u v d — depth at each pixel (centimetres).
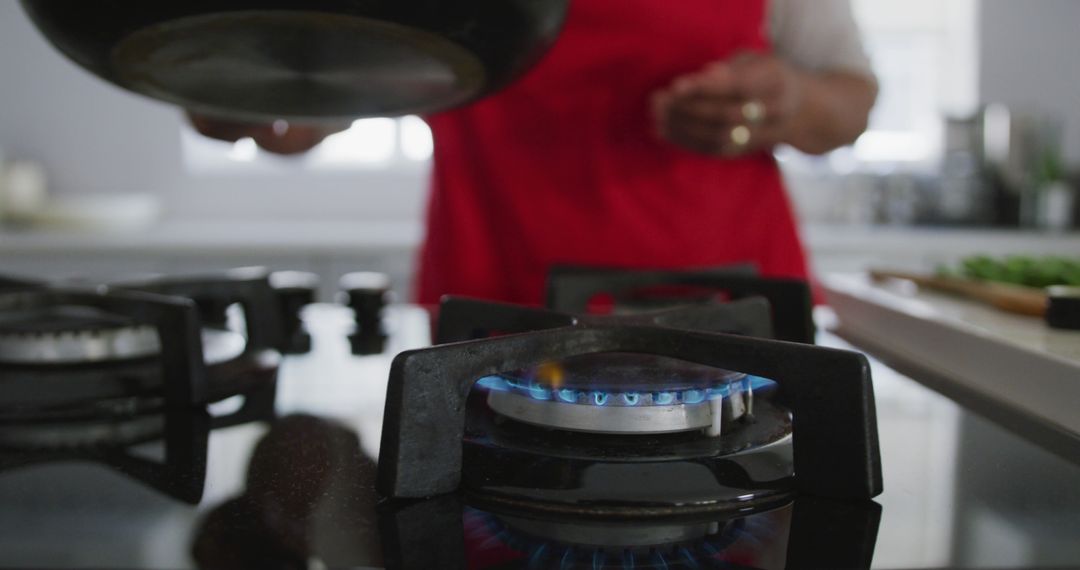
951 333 55
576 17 84
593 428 34
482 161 90
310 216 223
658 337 36
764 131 78
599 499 29
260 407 45
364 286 74
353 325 76
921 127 235
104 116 218
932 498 31
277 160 226
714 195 90
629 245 89
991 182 203
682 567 25
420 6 38
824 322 79
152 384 46
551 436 35
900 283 82
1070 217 202
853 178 218
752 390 40
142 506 30
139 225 200
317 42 41
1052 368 43
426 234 97
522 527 28
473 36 41
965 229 197
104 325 48
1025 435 40
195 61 45
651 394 35
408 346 66
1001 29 219
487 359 32
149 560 25
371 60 45
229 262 162
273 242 161
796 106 76
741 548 27
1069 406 41
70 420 42
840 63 90
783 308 60
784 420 37
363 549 26
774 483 31
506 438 35
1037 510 30
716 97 71
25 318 53
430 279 95
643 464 32
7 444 38
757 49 88
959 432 40
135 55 43
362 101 54
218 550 26
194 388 44
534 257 90
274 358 56
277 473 34
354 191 223
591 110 86
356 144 229
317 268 162
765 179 93
